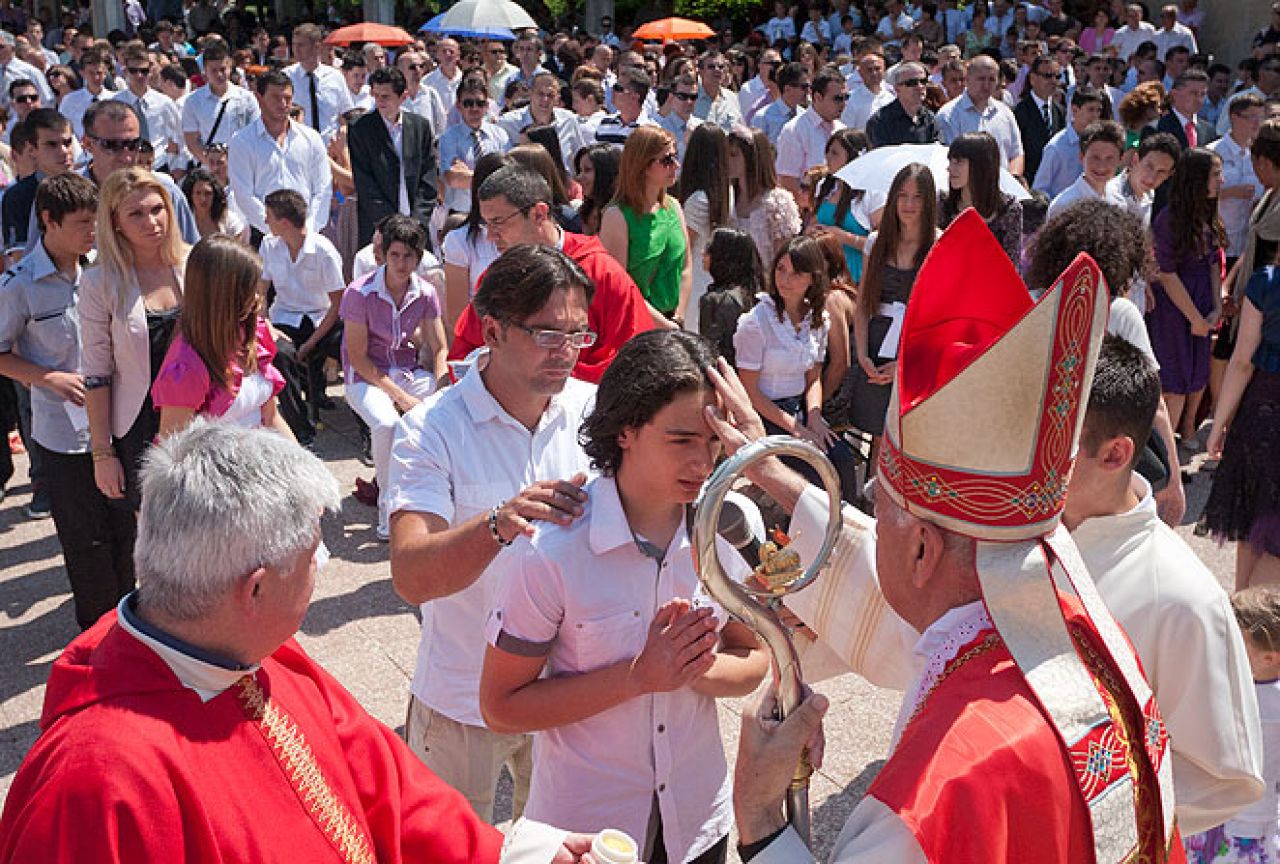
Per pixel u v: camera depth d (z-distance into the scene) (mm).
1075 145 9383
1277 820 2986
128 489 4488
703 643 2232
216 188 7473
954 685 1627
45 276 4828
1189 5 17531
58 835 1597
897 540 1746
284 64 12367
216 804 1727
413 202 9211
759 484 2463
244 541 1736
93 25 21828
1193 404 7078
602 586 2354
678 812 2455
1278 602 2932
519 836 2131
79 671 1735
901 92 9484
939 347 1725
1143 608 2201
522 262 2814
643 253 5660
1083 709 1573
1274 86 12070
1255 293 4473
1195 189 6445
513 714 2363
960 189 6363
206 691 1787
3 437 6414
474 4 16203
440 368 6277
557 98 10227
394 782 2066
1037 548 1618
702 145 6605
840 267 5949
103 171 6312
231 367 4031
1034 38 16781
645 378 2260
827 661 2611
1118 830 1571
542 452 2938
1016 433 1582
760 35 19672
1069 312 1529
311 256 7512
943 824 1464
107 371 4402
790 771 1753
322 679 2078
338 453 7266
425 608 3021
